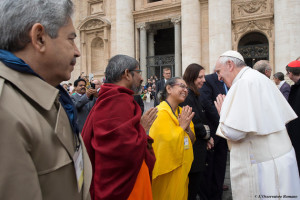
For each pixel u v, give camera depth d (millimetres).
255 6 19453
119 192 2213
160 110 3547
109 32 25578
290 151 2941
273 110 2895
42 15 1238
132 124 2309
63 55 1345
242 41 24844
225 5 19094
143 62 24469
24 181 984
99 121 2311
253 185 2895
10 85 1110
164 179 3447
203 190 4871
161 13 23672
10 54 1192
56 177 1191
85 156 1596
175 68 23188
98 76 26391
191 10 20734
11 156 965
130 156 2205
